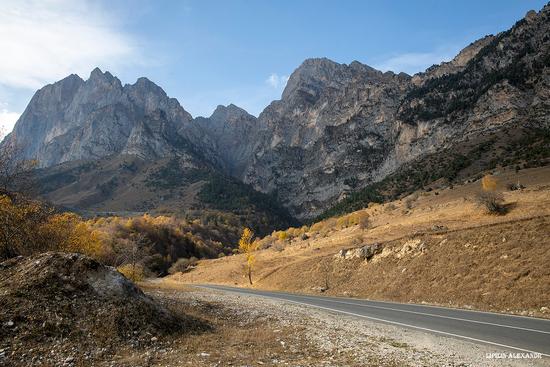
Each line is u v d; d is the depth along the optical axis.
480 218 56.59
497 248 29.42
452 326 18.22
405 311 24.41
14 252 23.33
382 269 39.81
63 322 12.98
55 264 15.52
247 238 69.81
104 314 14.12
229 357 12.58
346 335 17.28
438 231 37.88
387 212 103.25
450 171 166.12
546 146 136.00
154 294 28.78
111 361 11.39
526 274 24.86
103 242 55.88
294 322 21.05
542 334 15.38
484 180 79.75
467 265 30.06
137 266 53.03
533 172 88.75
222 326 18.88
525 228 29.50
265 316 23.12
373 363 12.39
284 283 55.03
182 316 17.78
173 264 122.62
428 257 35.19
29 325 12.30
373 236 69.38
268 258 88.88
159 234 146.50
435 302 28.25
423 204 95.00
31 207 24.75
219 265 103.25
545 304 21.33
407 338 16.30
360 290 38.81
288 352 13.90
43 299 13.69
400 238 42.09
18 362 10.39
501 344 14.15
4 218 23.19
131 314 14.76
